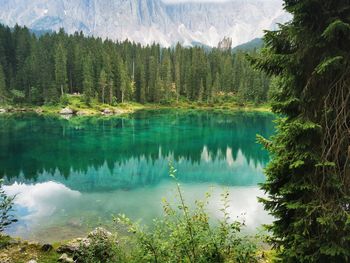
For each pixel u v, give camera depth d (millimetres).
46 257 12664
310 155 7250
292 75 7727
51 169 36781
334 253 6840
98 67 118438
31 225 19922
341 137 7094
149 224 20203
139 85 129250
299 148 7547
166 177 34281
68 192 28062
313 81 7500
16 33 131500
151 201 25578
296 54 7477
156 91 130625
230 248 8477
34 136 59438
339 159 7270
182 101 135625
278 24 7719
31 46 125750
